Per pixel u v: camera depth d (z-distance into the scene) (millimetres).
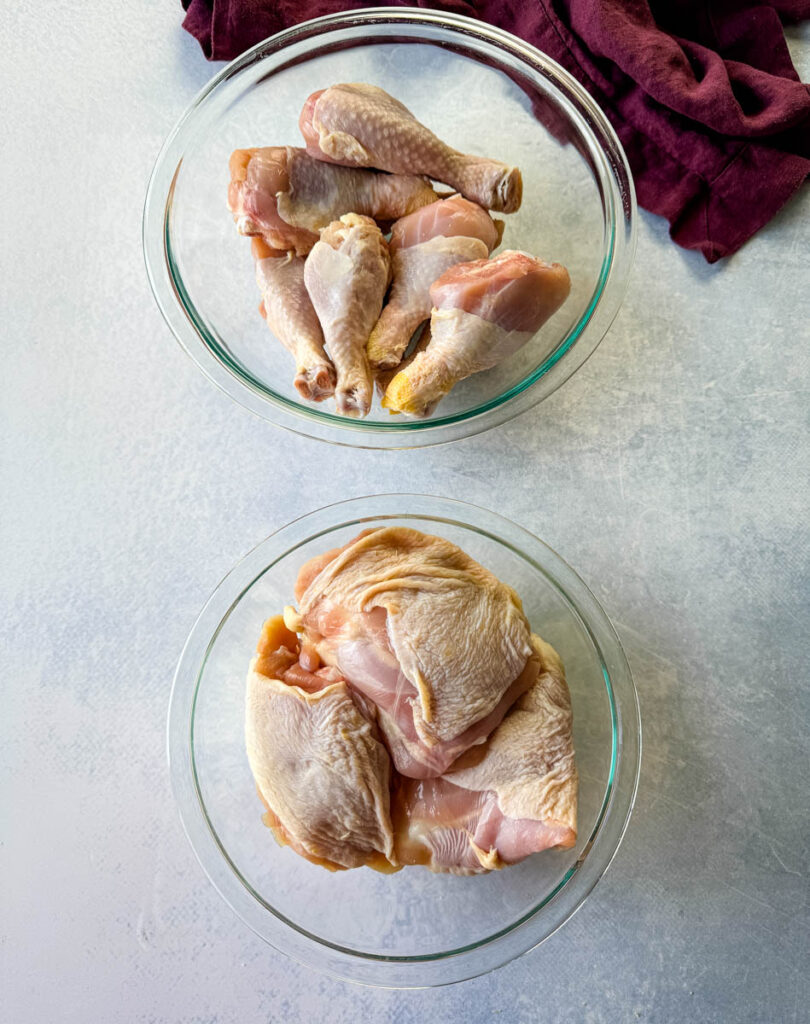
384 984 792
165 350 866
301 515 853
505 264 746
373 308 767
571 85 794
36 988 842
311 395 782
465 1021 824
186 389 863
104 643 858
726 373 842
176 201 819
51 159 875
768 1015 812
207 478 859
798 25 851
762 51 840
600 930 823
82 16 877
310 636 774
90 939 843
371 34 806
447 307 754
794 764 824
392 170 773
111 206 873
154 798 849
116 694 855
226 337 829
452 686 740
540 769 749
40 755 854
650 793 827
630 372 845
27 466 866
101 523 862
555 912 784
